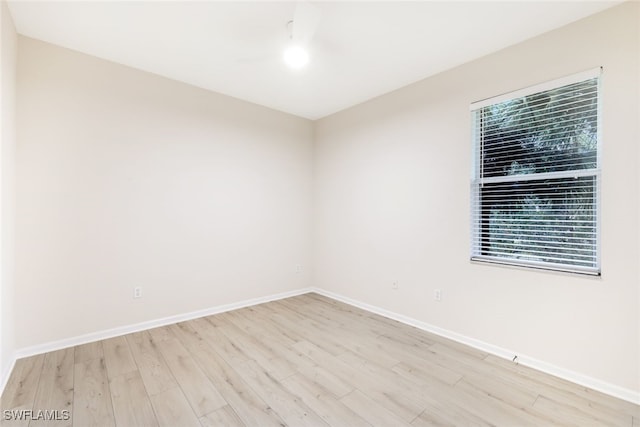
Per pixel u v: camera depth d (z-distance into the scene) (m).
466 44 2.53
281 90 3.52
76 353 2.55
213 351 2.63
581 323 2.19
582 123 2.23
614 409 1.91
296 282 4.43
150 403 1.92
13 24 2.29
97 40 2.53
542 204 2.44
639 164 1.98
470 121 2.81
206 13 2.18
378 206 3.67
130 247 2.99
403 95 3.38
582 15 2.15
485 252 2.77
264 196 4.04
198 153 3.44
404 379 2.23
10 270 2.27
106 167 2.85
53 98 2.59
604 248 2.11
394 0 2.00
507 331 2.56
